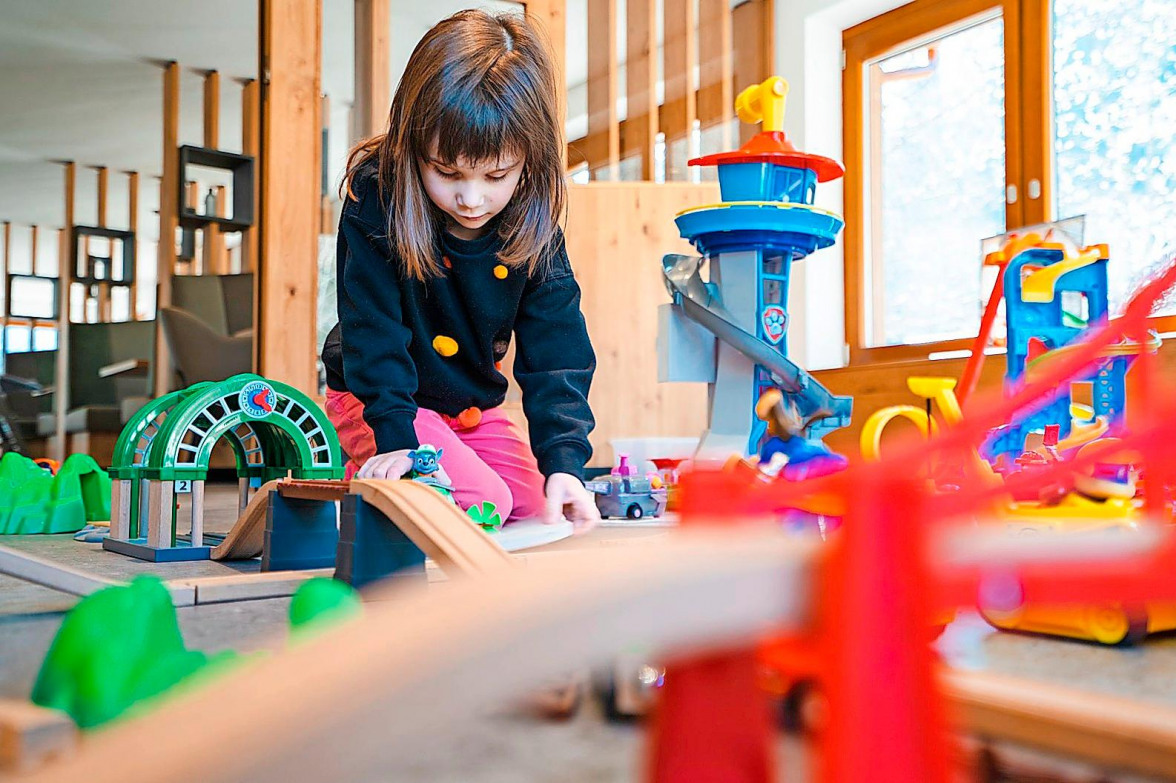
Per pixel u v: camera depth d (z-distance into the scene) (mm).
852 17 2953
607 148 2756
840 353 2998
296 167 2361
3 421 3164
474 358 1230
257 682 110
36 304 3496
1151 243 2273
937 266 2779
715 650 208
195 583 742
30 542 1440
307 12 2363
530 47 1049
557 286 1196
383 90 2463
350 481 753
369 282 1103
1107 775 321
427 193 1054
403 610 122
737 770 209
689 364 1294
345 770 102
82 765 105
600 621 124
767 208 1214
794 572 158
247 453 1376
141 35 2980
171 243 2770
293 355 2359
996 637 622
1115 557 169
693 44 2814
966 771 328
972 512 180
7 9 3029
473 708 109
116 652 384
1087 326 1132
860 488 173
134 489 1312
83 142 3498
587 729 390
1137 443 191
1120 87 2334
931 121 2787
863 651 160
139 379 3008
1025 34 2504
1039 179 2475
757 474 786
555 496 1031
